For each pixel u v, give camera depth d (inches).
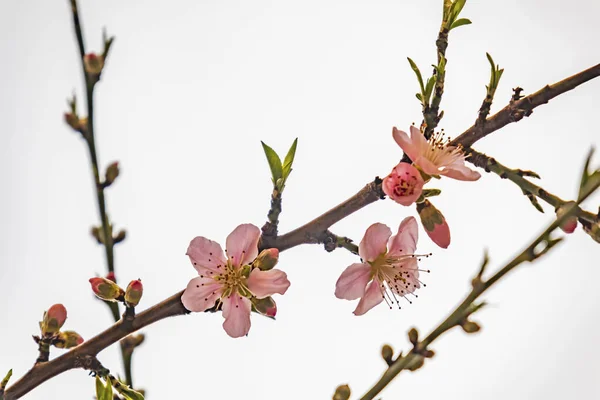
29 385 27.8
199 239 27.6
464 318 25.2
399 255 27.9
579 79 27.9
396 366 25.3
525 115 28.0
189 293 27.5
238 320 27.5
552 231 24.8
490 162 27.7
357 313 27.9
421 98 27.9
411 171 27.1
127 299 27.6
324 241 27.8
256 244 27.6
